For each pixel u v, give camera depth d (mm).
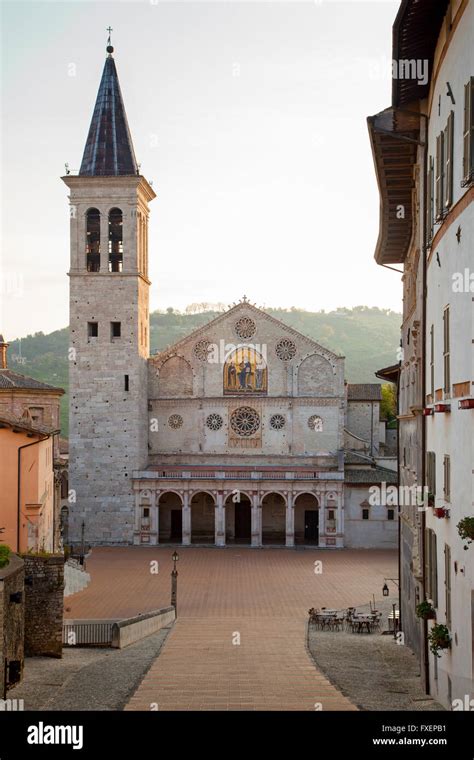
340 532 107000
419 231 36625
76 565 85125
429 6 25984
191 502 111812
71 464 108750
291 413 111125
